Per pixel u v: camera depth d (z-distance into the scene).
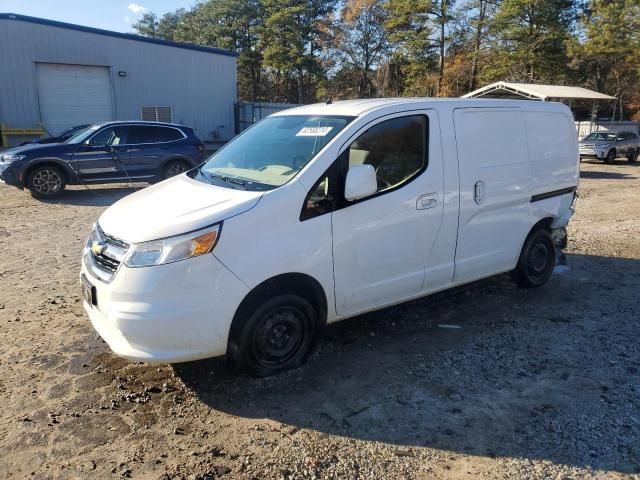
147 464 2.98
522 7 37.59
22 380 3.85
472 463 2.98
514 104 5.20
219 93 27.12
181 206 3.67
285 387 3.78
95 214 10.21
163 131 13.43
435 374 3.97
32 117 22.59
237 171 4.26
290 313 3.87
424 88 45.12
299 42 50.69
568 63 40.47
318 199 3.80
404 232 4.27
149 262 3.32
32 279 6.14
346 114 4.22
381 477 2.88
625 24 32.66
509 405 3.55
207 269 3.37
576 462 2.98
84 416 3.42
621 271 6.57
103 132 12.63
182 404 3.57
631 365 4.10
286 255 3.63
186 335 3.38
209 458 3.03
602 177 18.61
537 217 5.52
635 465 2.95
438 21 41.72
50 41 22.39
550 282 6.11
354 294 4.09
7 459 3.01
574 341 4.54
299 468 2.95
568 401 3.59
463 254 4.80
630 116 47.16
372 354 4.29
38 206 11.09
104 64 23.70
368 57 51.16
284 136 4.39
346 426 3.33
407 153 4.30
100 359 4.18
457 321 4.97
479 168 4.79
